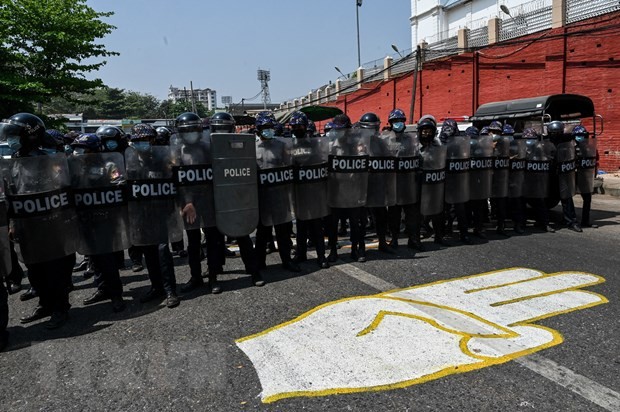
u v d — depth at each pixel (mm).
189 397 2650
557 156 7129
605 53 13250
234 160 4488
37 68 14773
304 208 5156
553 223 7957
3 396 2762
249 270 4762
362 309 3904
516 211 7066
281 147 4941
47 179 3783
